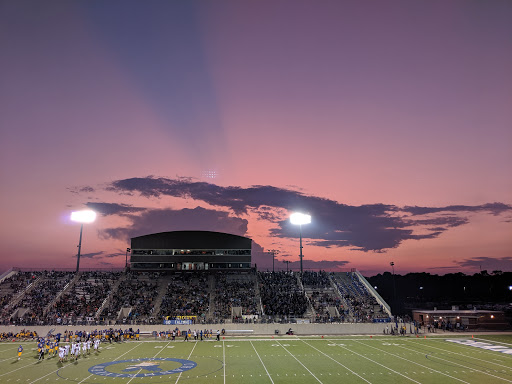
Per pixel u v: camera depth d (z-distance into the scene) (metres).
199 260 90.56
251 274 89.62
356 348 51.75
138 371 38.28
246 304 74.94
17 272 85.38
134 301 73.69
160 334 61.12
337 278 91.62
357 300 80.81
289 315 71.81
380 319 70.50
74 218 88.69
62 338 59.12
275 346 53.38
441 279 191.50
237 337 62.38
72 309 70.19
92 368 39.62
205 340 59.22
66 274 85.19
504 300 148.62
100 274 85.69
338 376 36.19
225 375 36.66
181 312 70.56
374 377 35.78
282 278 89.06
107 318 67.62
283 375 36.59
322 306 76.44
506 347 52.62
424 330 70.50
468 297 174.62
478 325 72.44
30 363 42.19
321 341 58.12
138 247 90.06
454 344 55.28
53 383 33.91
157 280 83.25
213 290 79.56
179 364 41.50
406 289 194.75
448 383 33.69
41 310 69.75
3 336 59.25
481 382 34.00
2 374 37.09
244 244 92.06
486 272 181.00
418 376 36.16
